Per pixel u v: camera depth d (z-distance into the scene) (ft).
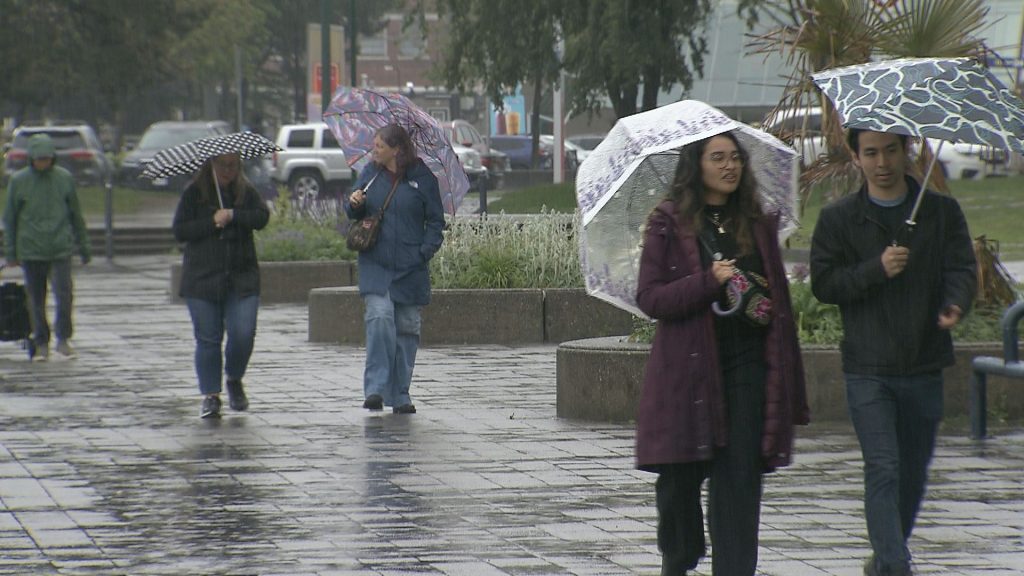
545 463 97.76
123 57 522.06
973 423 105.40
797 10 117.70
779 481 90.99
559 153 434.30
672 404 59.93
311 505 85.30
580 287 176.86
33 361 158.10
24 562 72.90
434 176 119.44
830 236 67.05
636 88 363.35
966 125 63.00
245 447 104.53
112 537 77.97
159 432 111.24
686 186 60.95
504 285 176.96
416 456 100.53
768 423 59.82
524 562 71.82
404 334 119.75
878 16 115.44
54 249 159.63
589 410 114.83
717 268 58.90
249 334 117.80
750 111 594.65
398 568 70.79
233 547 75.51
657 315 60.13
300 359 156.97
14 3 513.86
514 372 145.07
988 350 111.55
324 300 173.68
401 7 395.96
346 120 128.47
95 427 113.80
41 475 94.94
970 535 76.95
